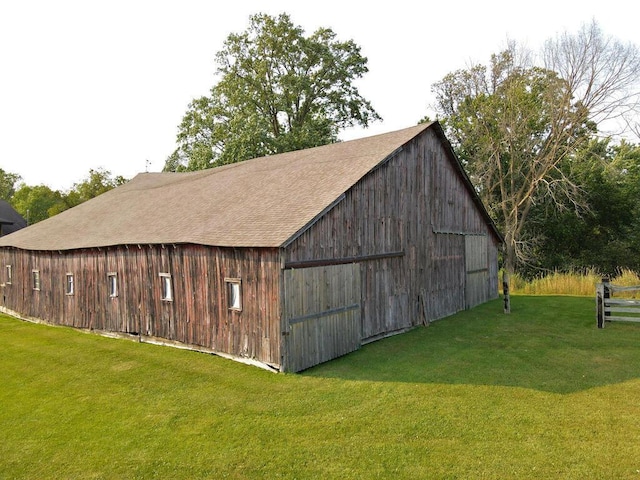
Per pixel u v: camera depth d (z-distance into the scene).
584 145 33.94
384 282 14.14
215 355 12.13
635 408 8.09
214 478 6.26
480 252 21.12
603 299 14.62
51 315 18.58
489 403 8.43
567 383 9.42
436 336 14.11
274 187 14.70
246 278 11.22
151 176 28.47
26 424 8.26
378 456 6.66
